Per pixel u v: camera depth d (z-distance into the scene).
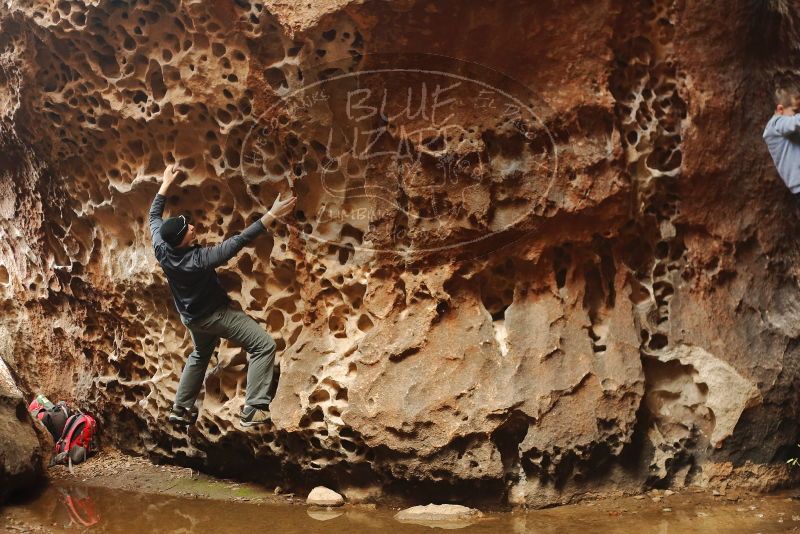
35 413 6.22
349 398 5.02
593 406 4.93
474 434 4.86
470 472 4.87
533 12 4.60
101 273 6.04
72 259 6.15
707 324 5.15
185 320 5.05
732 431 5.07
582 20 4.66
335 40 4.66
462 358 4.95
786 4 5.35
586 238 4.98
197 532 4.73
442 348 4.97
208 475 5.86
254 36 4.75
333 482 5.29
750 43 5.06
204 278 4.96
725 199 5.14
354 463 5.11
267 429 5.36
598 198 4.85
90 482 5.73
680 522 4.65
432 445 4.88
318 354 5.22
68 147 5.76
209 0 4.79
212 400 5.60
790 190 4.90
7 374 6.39
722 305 5.20
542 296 5.05
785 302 5.34
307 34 4.59
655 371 5.20
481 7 4.54
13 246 6.77
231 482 5.71
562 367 4.96
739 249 5.24
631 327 5.08
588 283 5.14
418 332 4.99
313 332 5.26
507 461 4.97
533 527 4.64
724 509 4.87
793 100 4.86
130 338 6.10
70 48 5.39
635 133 4.94
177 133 5.27
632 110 4.90
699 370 5.10
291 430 5.16
